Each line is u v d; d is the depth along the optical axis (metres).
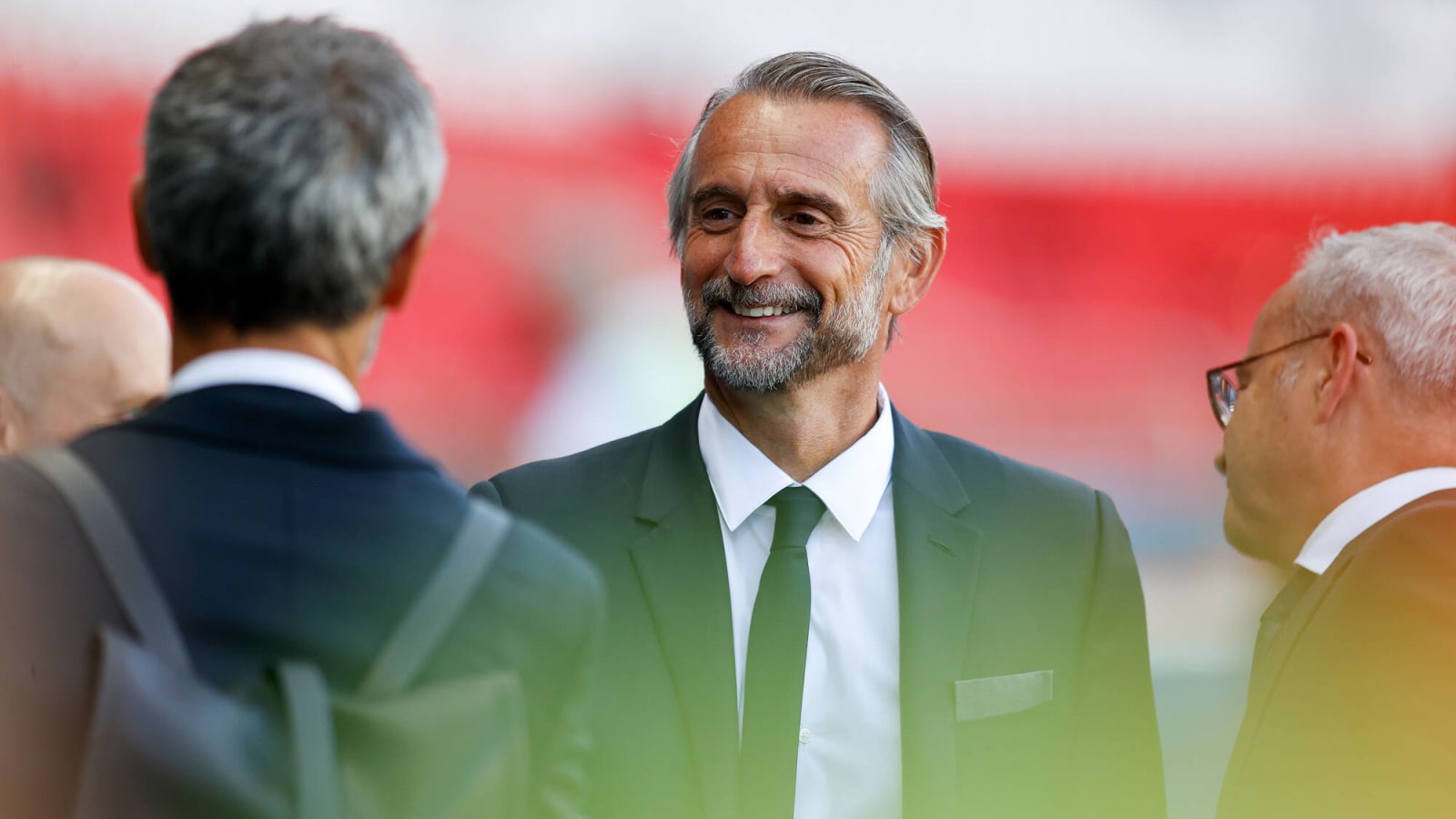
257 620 4.68
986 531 7.72
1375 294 7.23
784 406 7.35
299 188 4.77
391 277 5.23
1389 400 7.21
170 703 4.31
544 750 5.28
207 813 4.23
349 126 4.87
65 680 4.46
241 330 4.98
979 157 37.97
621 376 32.28
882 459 7.63
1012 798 7.32
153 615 4.55
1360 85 39.38
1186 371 36.81
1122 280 37.59
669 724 7.14
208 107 4.78
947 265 36.88
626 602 7.36
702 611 7.29
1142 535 32.78
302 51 4.93
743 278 7.10
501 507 7.71
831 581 7.45
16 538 4.54
